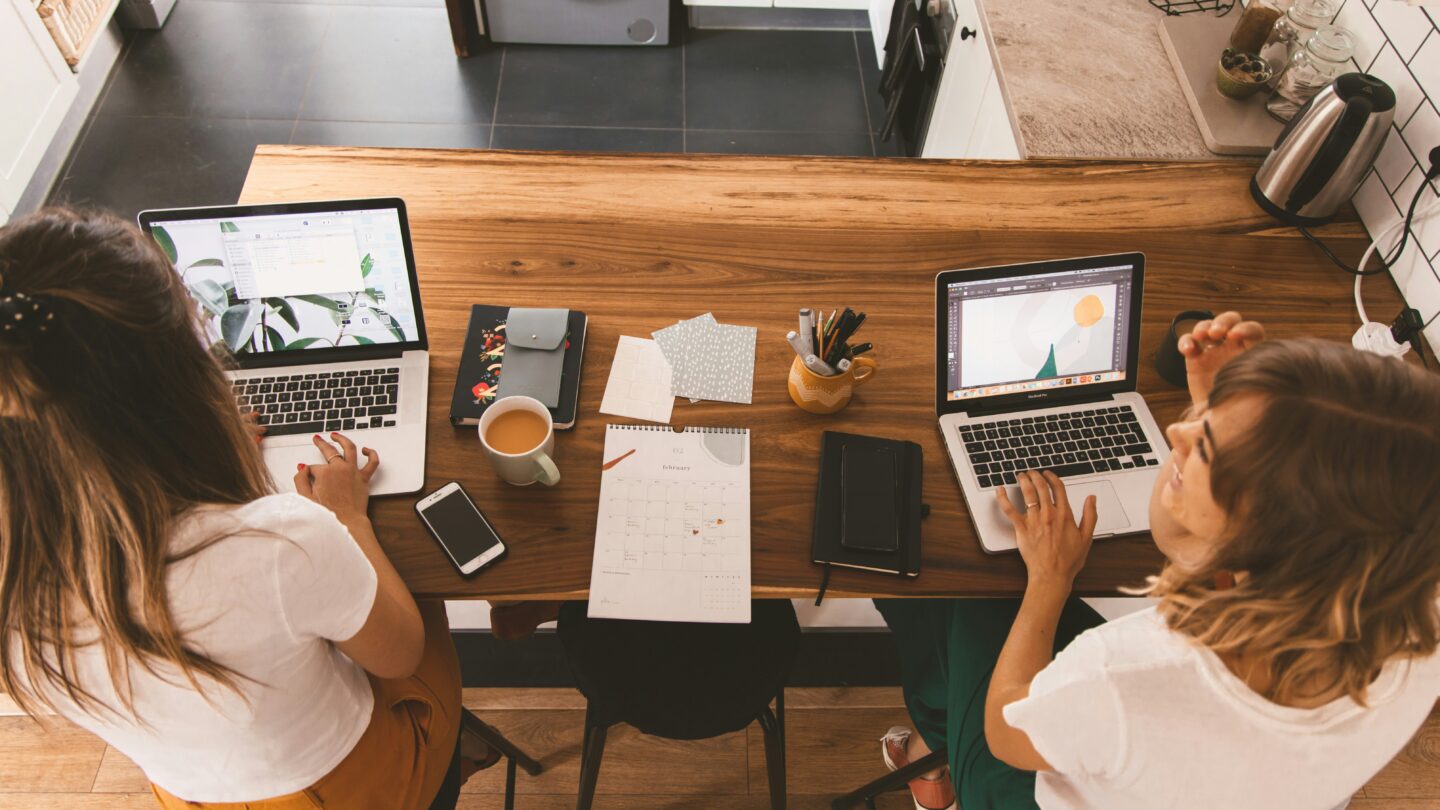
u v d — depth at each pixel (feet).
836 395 4.60
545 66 11.16
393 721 4.03
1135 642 2.98
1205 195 5.83
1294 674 2.73
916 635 5.18
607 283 5.17
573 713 6.50
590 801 5.06
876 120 10.96
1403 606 2.62
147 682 2.98
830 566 4.23
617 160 5.75
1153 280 5.38
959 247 5.45
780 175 5.75
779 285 5.22
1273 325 5.26
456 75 10.98
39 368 2.42
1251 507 2.65
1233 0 7.00
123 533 2.66
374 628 3.43
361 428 4.48
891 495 4.38
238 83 10.68
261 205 4.21
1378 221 5.69
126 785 6.06
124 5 10.76
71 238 2.54
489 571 4.16
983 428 4.60
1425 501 2.43
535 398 4.59
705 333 5.00
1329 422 2.46
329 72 10.87
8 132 8.89
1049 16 6.99
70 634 2.80
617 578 4.15
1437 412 2.43
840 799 5.99
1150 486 4.44
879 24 11.08
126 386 2.63
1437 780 6.30
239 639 2.96
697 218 5.50
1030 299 4.43
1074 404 4.69
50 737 6.15
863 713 6.59
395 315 4.63
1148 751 2.93
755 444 4.61
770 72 11.29
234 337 4.55
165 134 10.19
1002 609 4.61
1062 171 5.88
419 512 4.26
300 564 3.02
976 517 4.34
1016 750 3.53
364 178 5.54
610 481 4.42
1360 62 5.94
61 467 2.56
